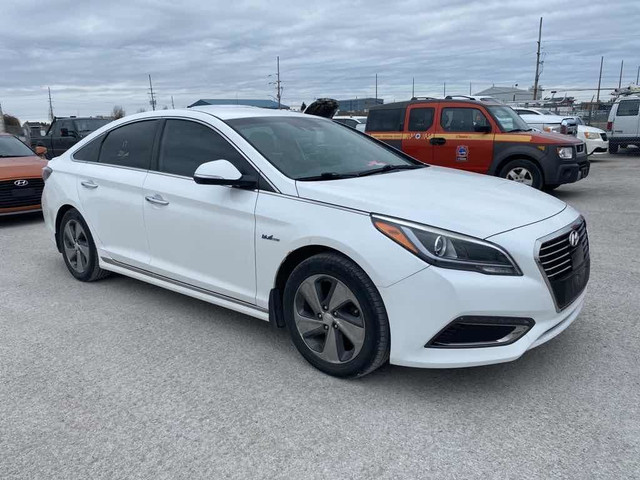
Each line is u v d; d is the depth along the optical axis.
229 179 3.64
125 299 5.00
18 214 9.23
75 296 5.12
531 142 9.65
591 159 18.89
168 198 4.24
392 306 3.08
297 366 3.65
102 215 4.92
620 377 3.38
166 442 2.86
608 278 5.27
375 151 4.64
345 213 3.28
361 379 3.46
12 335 4.25
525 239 3.06
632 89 21.80
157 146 4.52
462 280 2.93
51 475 2.62
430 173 4.21
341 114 35.97
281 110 4.91
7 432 2.97
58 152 18.23
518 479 2.52
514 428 2.91
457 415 3.04
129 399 3.28
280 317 3.74
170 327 4.35
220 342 4.05
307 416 3.06
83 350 3.96
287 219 3.48
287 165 3.80
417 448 2.76
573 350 3.76
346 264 3.23
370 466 2.64
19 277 5.80
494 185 3.94
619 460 2.62
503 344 3.04
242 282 3.86
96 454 2.77
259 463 2.68
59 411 3.16
